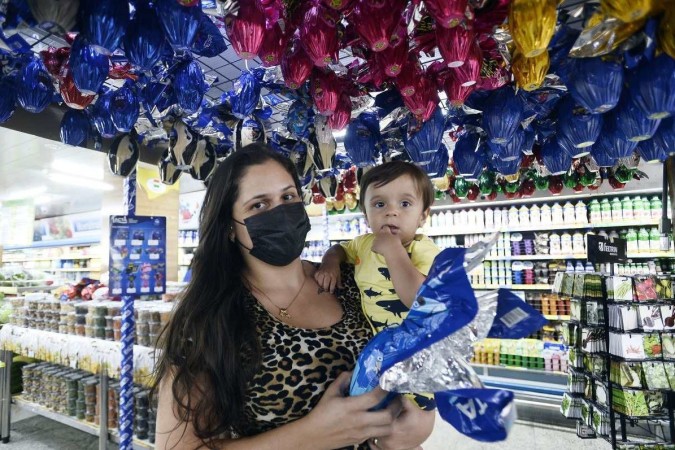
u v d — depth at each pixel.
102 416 2.91
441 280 0.71
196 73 1.36
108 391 2.98
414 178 1.34
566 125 1.44
